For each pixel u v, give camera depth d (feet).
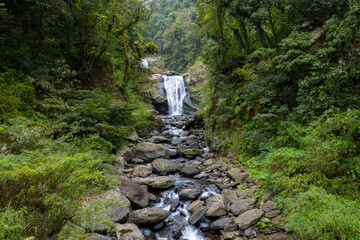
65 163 7.86
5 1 23.82
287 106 18.98
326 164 10.99
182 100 80.79
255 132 20.34
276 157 13.60
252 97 21.98
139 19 39.22
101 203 7.98
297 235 9.91
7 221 5.68
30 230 6.71
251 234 11.09
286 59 18.90
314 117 15.05
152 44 44.47
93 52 34.09
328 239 8.14
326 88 15.15
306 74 18.25
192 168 22.18
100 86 36.73
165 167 22.30
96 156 16.35
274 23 24.31
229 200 14.90
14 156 7.80
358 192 9.91
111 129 23.13
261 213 12.01
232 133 24.63
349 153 11.21
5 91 17.12
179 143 35.88
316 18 19.52
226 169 21.42
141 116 33.35
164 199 16.66
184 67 112.88
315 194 9.42
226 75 27.81
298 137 15.01
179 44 119.03
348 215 8.07
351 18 13.73
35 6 24.25
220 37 28.84
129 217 12.69
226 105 26.43
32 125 15.19
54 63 26.99
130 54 49.44
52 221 7.42
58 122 18.66
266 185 14.70
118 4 34.22
